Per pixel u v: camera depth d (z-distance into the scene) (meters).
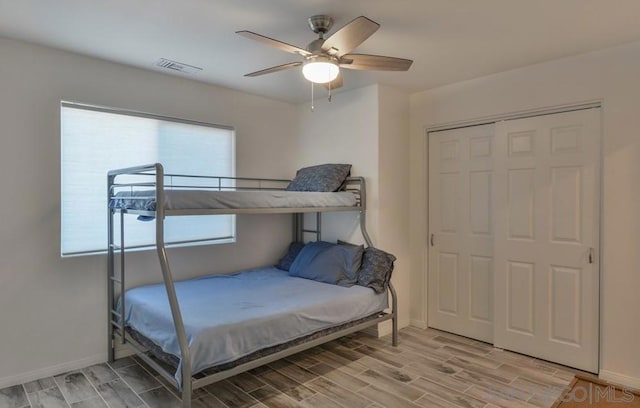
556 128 3.03
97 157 3.02
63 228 2.87
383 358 3.15
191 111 3.52
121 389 2.60
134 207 2.55
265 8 2.15
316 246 3.77
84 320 2.93
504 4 2.12
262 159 4.10
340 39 2.01
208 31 2.47
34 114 2.69
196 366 2.05
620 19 2.30
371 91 3.65
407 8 2.16
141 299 2.74
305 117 4.30
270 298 2.83
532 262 3.17
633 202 2.63
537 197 3.14
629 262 2.65
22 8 2.15
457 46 2.71
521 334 3.23
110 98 3.03
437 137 3.82
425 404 2.44
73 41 2.63
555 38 2.57
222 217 3.84
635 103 2.63
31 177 2.69
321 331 2.77
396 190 3.79
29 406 2.38
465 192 3.63
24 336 2.68
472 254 3.59
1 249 2.58
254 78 3.46
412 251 3.96
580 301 2.92
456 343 3.48
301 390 2.62
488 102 3.38
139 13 2.22
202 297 2.82
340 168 3.73
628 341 2.65
